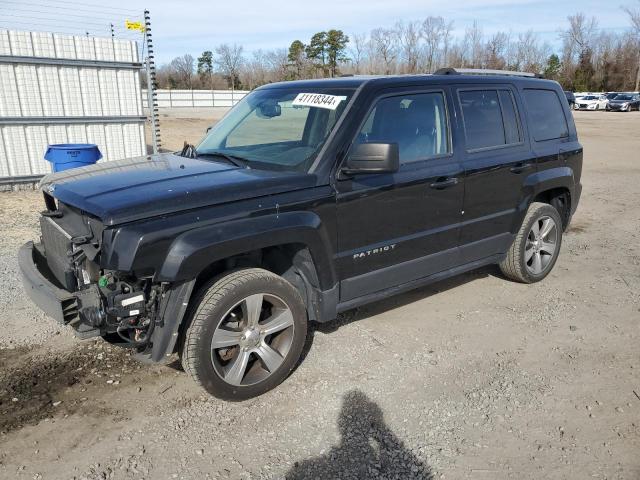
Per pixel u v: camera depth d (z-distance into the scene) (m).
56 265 3.63
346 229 3.84
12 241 7.05
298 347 3.72
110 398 3.57
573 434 3.25
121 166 3.97
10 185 11.12
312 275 3.76
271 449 3.10
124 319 3.16
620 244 7.34
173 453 3.06
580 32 78.44
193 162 4.02
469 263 4.98
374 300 4.21
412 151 4.26
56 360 4.01
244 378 3.54
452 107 4.54
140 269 3.01
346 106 3.93
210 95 54.59
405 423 3.35
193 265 3.10
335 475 2.90
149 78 13.46
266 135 4.27
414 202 4.21
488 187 4.80
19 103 11.06
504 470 2.95
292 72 70.88
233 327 3.46
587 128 28.22
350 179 3.81
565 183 5.62
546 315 4.94
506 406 3.53
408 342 4.39
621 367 4.03
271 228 3.37
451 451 3.10
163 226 3.05
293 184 3.56
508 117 5.08
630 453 3.08
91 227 3.20
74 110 11.85
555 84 5.79
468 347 4.32
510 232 5.22
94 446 3.10
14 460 2.97
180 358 3.71
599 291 5.55
